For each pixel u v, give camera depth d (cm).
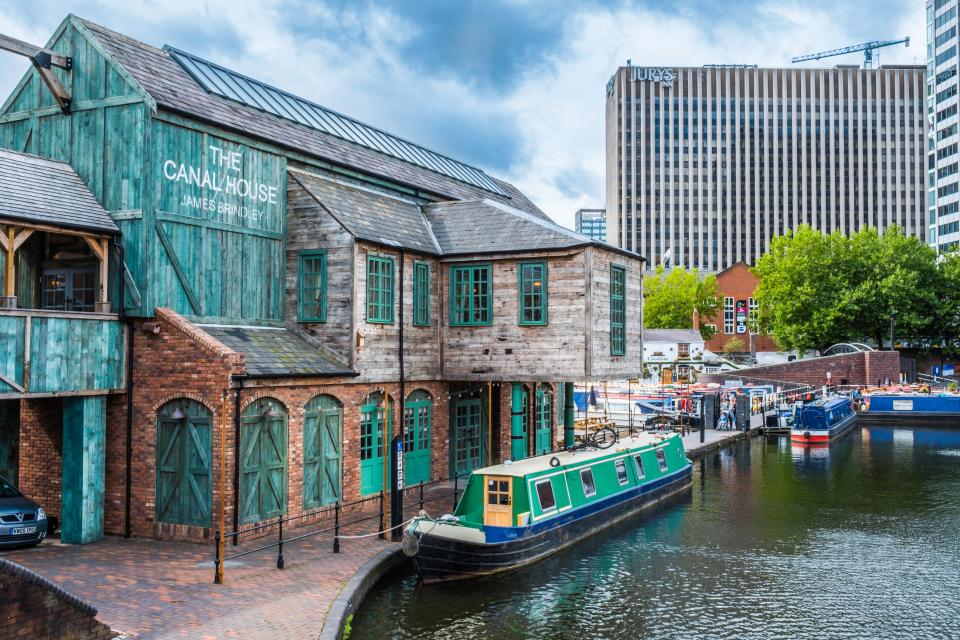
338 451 1839
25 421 1698
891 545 1898
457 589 1517
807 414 3875
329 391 1803
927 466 3138
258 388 1595
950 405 4831
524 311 2123
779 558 1780
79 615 930
